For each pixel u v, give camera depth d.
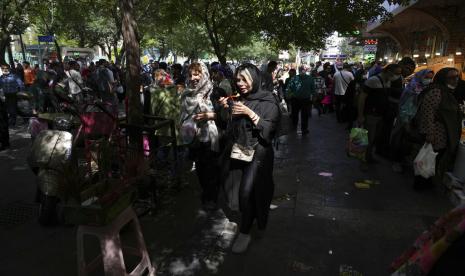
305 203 4.64
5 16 14.34
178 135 4.86
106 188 2.84
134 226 3.02
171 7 11.61
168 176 4.90
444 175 4.98
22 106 9.72
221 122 4.33
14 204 4.61
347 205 4.58
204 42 28.61
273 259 3.38
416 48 15.98
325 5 8.72
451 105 4.71
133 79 4.27
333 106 13.61
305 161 6.60
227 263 3.33
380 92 5.84
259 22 10.70
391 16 10.22
